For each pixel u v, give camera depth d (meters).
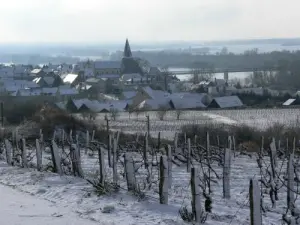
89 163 23.22
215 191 16.88
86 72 184.25
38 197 14.56
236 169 22.98
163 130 53.00
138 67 191.25
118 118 71.06
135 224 11.34
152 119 69.00
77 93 126.56
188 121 65.50
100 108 90.50
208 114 75.69
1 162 22.39
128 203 13.37
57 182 16.59
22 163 20.78
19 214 12.45
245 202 14.70
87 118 60.00
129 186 14.70
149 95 102.88
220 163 23.84
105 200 13.76
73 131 40.16
